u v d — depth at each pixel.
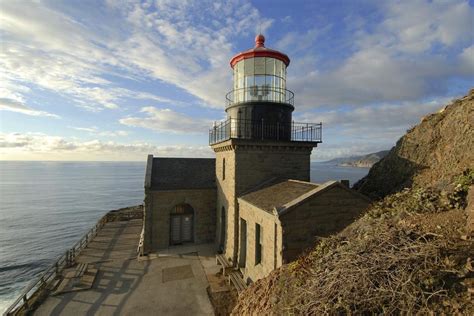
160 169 20.55
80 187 124.00
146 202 17.88
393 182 12.96
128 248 18.34
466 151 9.93
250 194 13.86
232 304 11.11
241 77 16.42
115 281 13.31
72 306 11.15
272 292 7.64
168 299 11.65
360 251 5.68
